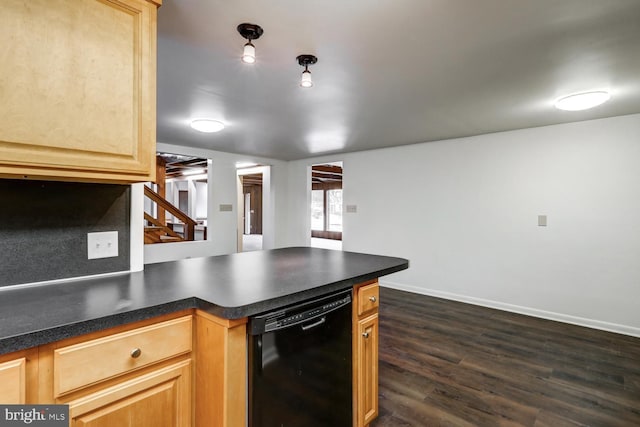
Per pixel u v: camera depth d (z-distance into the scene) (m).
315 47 1.80
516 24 1.57
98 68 1.15
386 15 1.50
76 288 1.26
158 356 1.08
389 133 3.86
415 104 2.78
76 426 0.91
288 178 6.29
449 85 2.36
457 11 1.47
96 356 0.94
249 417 1.12
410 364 2.48
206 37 1.71
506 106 2.82
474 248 4.00
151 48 1.29
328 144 4.57
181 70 2.12
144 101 1.27
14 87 0.99
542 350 2.72
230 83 2.34
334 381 1.47
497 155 3.82
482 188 3.93
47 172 1.07
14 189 1.27
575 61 1.97
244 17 1.52
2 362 0.80
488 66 2.05
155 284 1.34
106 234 1.50
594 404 1.99
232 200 5.39
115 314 0.97
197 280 1.42
